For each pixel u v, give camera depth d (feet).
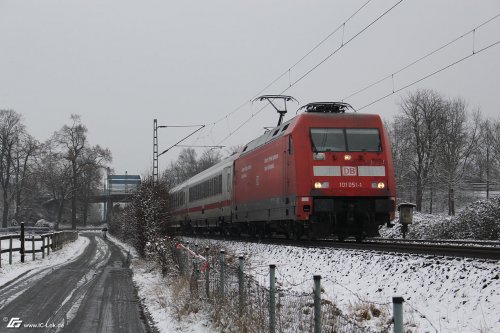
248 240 85.35
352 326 28.91
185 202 135.74
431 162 187.42
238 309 32.09
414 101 190.49
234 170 91.15
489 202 89.15
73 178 261.44
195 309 37.14
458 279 31.76
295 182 59.21
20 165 247.91
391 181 59.62
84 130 263.90
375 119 61.05
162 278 54.95
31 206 287.69
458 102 195.00
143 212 79.46
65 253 102.47
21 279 57.41
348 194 58.44
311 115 60.54
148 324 34.47
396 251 46.01
